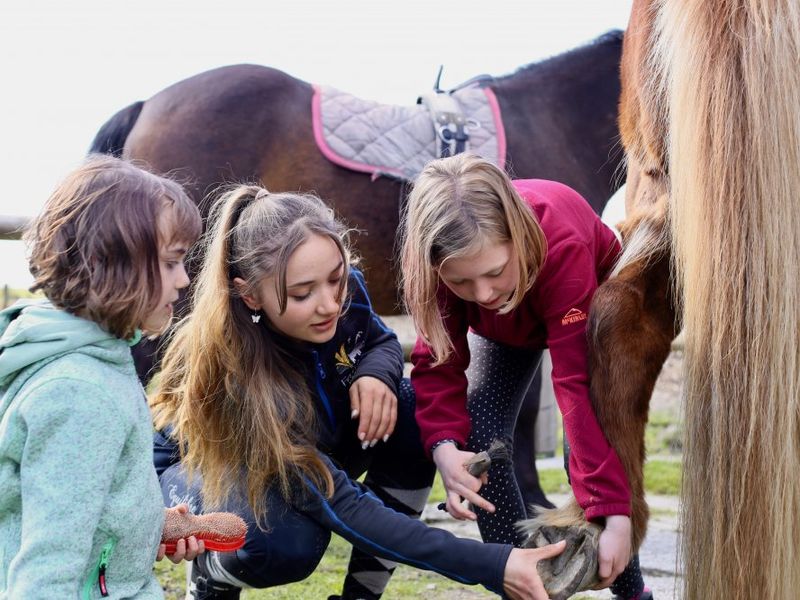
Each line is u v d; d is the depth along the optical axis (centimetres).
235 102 281
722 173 138
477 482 157
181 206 129
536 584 139
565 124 313
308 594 227
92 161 130
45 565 114
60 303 124
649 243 157
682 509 140
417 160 286
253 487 155
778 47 135
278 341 162
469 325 177
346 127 286
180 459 179
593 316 151
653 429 464
